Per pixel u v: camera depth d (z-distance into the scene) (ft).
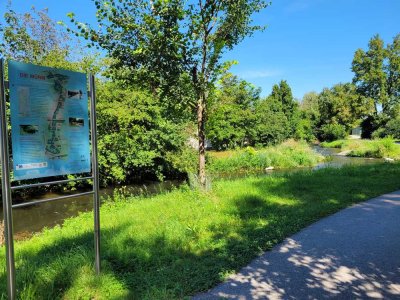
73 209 40.47
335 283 12.48
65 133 12.32
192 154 67.51
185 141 68.90
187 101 27.58
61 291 12.38
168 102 28.40
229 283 12.78
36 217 37.04
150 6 24.70
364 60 167.22
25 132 11.09
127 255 15.92
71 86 12.49
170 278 13.29
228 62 26.84
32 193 51.13
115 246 17.28
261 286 12.43
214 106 29.37
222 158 81.66
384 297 11.34
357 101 168.66
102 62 49.98
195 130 64.85
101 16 24.90
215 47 26.32
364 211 23.50
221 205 25.89
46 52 46.68
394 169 45.50
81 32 25.32
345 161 87.45
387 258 14.69
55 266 14.20
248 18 28.84
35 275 13.35
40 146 11.53
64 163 12.30
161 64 25.72
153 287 12.32
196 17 25.40
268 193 30.30
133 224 22.48
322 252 15.70
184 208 25.16
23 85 11.02
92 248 17.22
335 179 38.32
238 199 27.37
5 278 13.51
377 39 164.76
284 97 158.51
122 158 58.29
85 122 13.02
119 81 29.30
